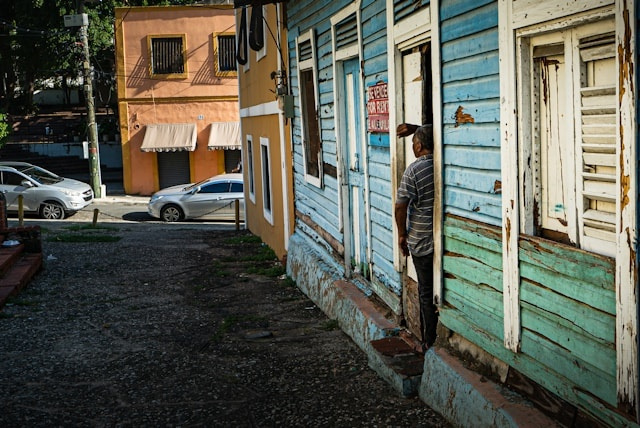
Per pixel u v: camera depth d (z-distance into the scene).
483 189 4.80
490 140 4.65
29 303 10.07
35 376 6.91
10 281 10.78
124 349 7.79
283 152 12.27
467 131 4.95
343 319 7.97
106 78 42.72
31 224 21.31
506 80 4.34
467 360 5.24
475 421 4.73
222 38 31.44
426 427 5.17
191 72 31.48
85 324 8.98
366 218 7.59
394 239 6.62
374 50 6.98
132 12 31.11
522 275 4.36
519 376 4.57
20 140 39.06
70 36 35.47
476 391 4.74
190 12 31.16
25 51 37.03
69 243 16.53
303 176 10.99
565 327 3.98
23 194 23.75
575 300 3.88
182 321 9.01
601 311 3.68
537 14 4.00
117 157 37.75
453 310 5.38
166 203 23.08
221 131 31.52
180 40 31.31
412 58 6.07
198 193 23.12
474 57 4.79
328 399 5.93
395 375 5.91
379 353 6.23
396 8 6.21
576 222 3.94
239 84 18.52
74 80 47.44
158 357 7.45
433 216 5.58
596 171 3.78
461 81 5.00
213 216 23.00
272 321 8.77
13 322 9.05
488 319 4.85
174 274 12.46
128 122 31.72
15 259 12.14
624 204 3.41
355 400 5.84
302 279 10.35
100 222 22.53
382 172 6.99
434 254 5.59
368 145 7.40
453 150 5.20
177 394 6.30
